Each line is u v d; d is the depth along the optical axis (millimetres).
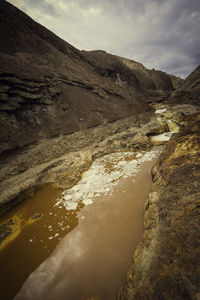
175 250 3570
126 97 31578
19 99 13234
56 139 14812
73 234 6895
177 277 2994
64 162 13109
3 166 10148
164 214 5004
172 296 2791
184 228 3863
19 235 7082
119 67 46250
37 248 6383
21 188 9641
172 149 8469
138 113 28312
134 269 4336
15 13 21547
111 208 8234
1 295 4949
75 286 4938
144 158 13961
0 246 6602
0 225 7777
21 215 8367
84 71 29078
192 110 26531
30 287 5055
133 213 7664
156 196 6465
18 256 6125
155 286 3209
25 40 20328
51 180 11320
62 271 5414
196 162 5875
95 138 18000
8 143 10938
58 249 6254
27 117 13766
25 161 11438
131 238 6332
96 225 7246
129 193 9281
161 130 21297
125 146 17219
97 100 24500
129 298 3611
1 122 11352
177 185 5613
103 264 5496
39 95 15305
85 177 11781
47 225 7543
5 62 13914
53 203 9125
